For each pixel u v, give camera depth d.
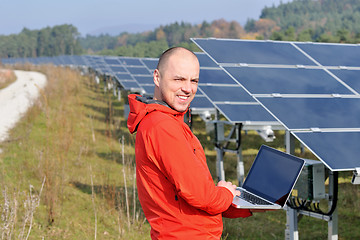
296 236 5.68
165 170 2.43
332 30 181.62
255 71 6.15
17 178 8.51
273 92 5.50
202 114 12.85
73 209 7.54
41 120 15.74
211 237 2.55
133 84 20.25
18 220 6.27
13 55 197.38
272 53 7.11
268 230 7.64
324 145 4.51
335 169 4.17
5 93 27.31
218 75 11.59
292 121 4.84
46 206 7.26
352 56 7.42
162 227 2.54
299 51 7.32
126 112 18.14
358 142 4.66
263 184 3.55
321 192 5.23
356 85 6.17
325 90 5.81
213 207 2.43
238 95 9.95
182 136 2.43
